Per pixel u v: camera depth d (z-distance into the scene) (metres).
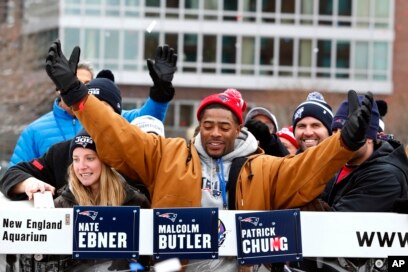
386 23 76.94
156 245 6.92
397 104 67.38
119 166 7.55
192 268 7.02
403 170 8.26
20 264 6.98
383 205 8.09
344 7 76.88
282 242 6.98
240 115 7.63
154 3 74.88
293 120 9.93
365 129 7.22
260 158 7.60
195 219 6.93
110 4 74.31
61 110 9.86
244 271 7.03
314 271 7.08
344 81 76.56
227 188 7.54
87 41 73.75
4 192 7.76
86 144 7.51
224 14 76.12
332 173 7.44
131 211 6.93
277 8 76.31
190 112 76.44
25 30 69.12
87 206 6.92
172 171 7.49
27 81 58.38
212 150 7.58
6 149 55.16
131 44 74.38
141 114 9.53
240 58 76.25
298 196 7.52
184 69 76.25
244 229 6.96
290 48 76.50
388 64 77.06
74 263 7.01
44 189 7.53
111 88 8.74
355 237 7.02
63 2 73.00
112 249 6.92
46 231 6.93
